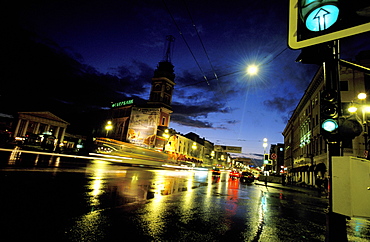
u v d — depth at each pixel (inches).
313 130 1044.5
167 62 2090.3
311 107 1099.3
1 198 181.3
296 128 1549.0
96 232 138.6
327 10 71.9
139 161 1305.4
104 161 1046.4
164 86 1990.7
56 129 1875.0
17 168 363.3
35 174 328.5
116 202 228.7
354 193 69.8
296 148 1529.3
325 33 71.6
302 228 205.6
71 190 254.5
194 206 257.3
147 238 139.3
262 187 714.8
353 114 86.5
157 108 1804.9
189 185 498.0
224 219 209.8
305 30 76.7
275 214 262.2
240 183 804.0
